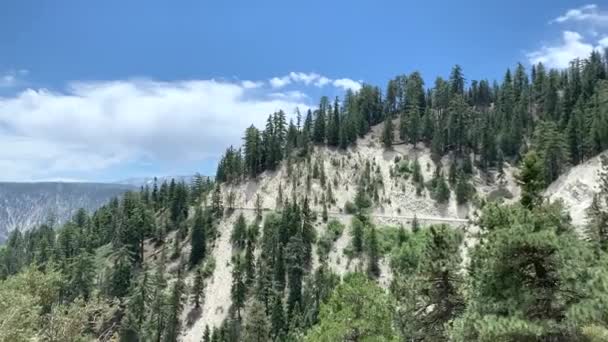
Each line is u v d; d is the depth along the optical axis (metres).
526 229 20.28
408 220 164.62
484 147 187.88
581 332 21.12
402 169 192.50
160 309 117.38
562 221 22.23
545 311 20.16
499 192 170.38
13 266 169.00
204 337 113.75
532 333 19.94
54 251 164.12
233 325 118.38
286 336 100.19
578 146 140.00
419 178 185.00
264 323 102.69
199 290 130.12
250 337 102.94
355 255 143.00
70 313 27.78
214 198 178.75
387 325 30.22
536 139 161.38
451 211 169.75
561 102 195.25
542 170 24.78
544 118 194.62
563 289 19.97
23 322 25.00
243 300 126.12
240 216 159.75
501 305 20.45
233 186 197.62
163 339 117.88
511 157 189.00
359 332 30.72
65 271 117.56
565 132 149.12
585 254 19.77
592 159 128.12
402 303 29.86
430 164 193.88
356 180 190.50
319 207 174.88
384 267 135.88
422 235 145.62
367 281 33.47
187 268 150.12
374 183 184.50
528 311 20.06
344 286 32.72
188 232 168.25
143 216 170.25
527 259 20.77
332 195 181.25
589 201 112.06
